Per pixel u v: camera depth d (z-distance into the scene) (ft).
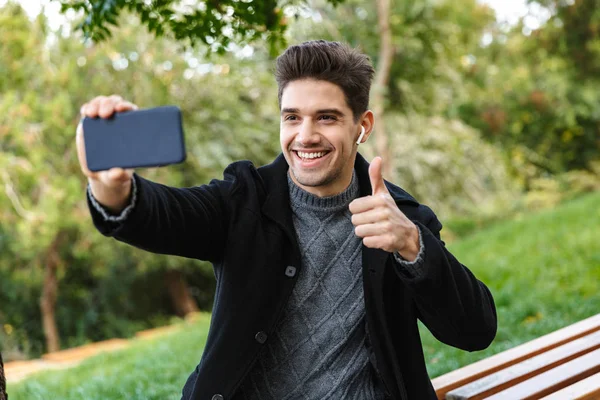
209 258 6.55
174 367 18.51
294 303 6.50
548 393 7.69
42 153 36.19
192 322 38.06
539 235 33.37
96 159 4.78
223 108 41.63
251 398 6.48
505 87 58.29
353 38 45.98
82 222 38.58
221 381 6.20
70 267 46.55
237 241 6.42
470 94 57.57
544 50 57.36
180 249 6.12
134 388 16.35
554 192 59.21
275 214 6.50
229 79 41.70
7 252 42.86
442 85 51.70
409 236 5.68
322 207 6.66
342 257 6.63
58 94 36.63
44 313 44.73
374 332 6.34
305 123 6.25
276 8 12.49
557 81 56.95
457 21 53.06
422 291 5.80
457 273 6.01
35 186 38.40
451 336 6.34
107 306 48.96
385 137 44.06
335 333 6.49
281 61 6.37
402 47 46.88
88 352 32.68
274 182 6.73
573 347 9.43
